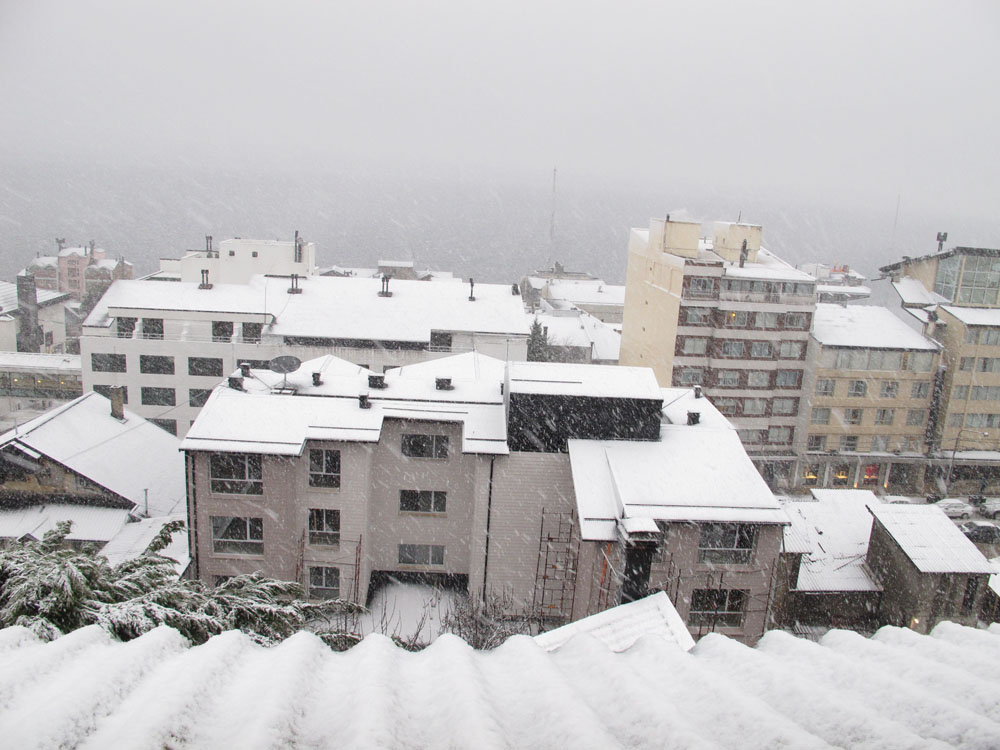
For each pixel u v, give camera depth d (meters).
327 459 25.61
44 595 7.63
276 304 45.88
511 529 26.42
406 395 27.66
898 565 27.64
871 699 5.12
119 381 44.53
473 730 3.81
